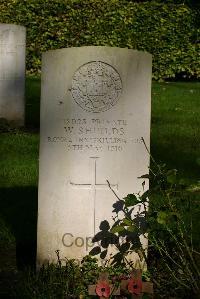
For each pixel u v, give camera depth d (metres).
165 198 2.57
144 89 2.58
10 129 5.15
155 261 2.67
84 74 2.56
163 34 7.54
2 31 5.25
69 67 2.55
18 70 5.29
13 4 7.35
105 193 2.61
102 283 2.20
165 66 7.61
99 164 2.60
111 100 2.57
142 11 7.48
